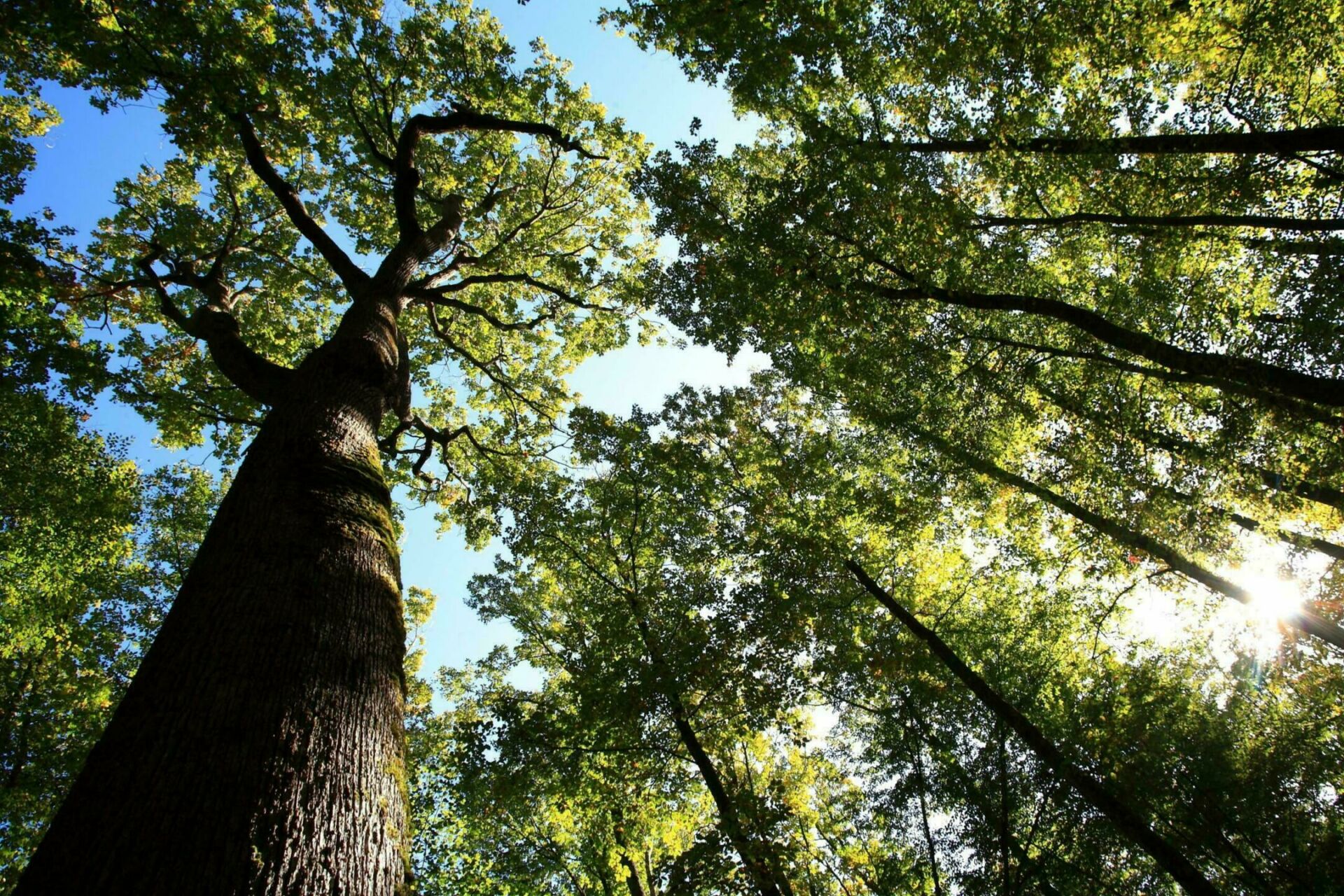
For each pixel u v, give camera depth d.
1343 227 7.16
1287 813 7.95
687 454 10.40
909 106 9.17
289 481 4.25
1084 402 9.60
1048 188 9.27
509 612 11.71
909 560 11.80
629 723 8.34
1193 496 8.39
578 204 15.59
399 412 8.80
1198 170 8.38
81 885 1.93
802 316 8.98
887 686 9.18
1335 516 8.93
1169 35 7.40
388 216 14.36
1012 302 8.33
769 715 8.27
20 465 10.30
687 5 8.41
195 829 2.08
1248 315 8.98
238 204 12.80
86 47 7.70
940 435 10.98
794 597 8.71
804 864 9.48
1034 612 11.15
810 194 8.12
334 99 11.18
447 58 11.95
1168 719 8.98
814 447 11.06
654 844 11.51
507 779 8.37
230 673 2.72
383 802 2.53
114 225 12.30
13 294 8.31
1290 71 7.59
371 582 3.67
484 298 15.70
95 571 12.41
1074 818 8.02
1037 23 7.43
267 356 13.29
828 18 8.09
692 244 9.55
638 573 10.62
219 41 8.47
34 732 11.67
